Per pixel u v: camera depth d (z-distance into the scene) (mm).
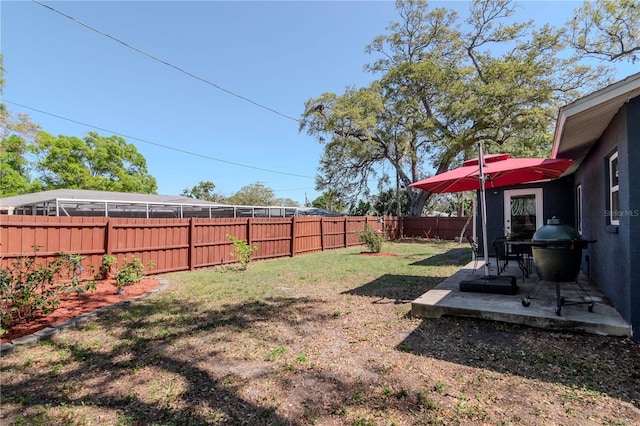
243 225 10227
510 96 16344
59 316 4391
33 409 2326
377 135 21453
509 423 2047
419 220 20734
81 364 3066
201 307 5031
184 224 8594
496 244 7113
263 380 2717
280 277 7551
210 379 2752
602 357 2941
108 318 4469
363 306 4961
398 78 21141
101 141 27547
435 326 3939
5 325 3848
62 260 5082
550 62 17172
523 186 8891
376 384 2602
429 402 2309
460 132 18828
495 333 3629
